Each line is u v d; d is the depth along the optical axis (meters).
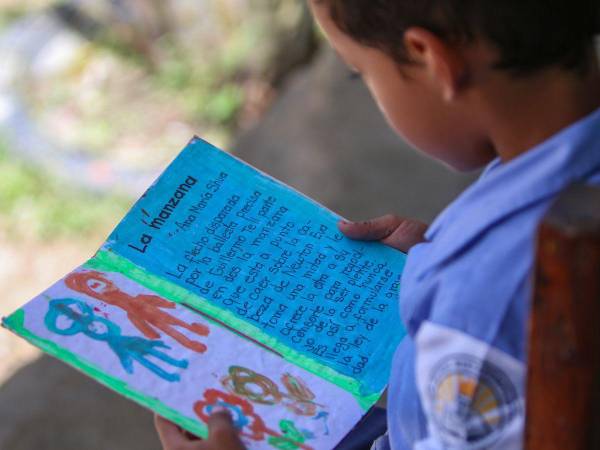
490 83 0.85
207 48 5.27
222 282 1.12
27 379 2.82
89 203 4.43
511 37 0.82
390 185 3.24
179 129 4.98
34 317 1.00
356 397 1.05
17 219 4.35
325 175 3.36
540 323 0.74
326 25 0.92
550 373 0.75
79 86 5.32
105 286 1.06
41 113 5.09
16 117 5.07
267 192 1.22
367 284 1.17
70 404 2.71
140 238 1.13
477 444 0.86
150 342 1.02
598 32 0.86
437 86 0.87
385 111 0.93
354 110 3.59
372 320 1.13
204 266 1.12
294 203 1.22
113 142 4.86
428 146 0.92
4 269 4.10
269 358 1.06
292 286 1.14
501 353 0.83
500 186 0.86
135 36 5.46
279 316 1.11
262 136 3.69
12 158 4.75
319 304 1.13
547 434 0.77
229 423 0.97
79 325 1.01
